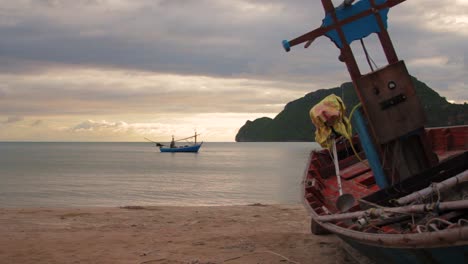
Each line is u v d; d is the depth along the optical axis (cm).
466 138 1027
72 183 4759
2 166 8250
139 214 1575
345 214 621
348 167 1108
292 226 1317
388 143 735
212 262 875
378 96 722
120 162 10094
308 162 1129
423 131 732
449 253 443
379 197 668
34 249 973
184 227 1296
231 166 8400
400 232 561
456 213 542
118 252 953
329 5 772
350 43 765
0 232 1189
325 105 935
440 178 664
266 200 3247
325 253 943
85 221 1411
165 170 7162
